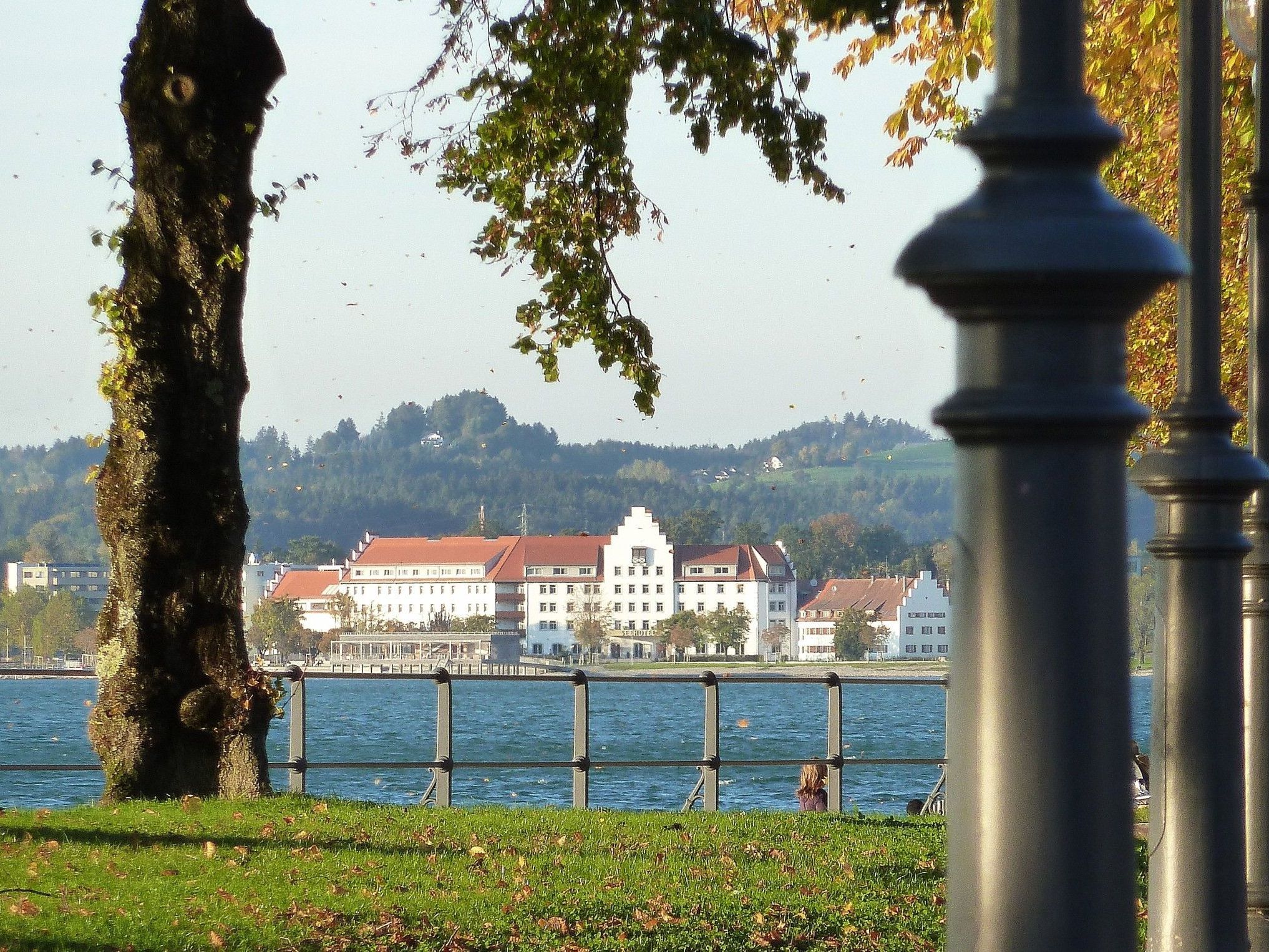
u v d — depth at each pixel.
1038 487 7.61
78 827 37.56
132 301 44.72
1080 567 7.57
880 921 31.53
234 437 46.12
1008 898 7.57
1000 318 7.62
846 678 51.97
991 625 7.66
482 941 27.89
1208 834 14.53
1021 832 7.56
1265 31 19.73
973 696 7.71
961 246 7.52
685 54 46.12
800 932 30.03
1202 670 14.81
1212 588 14.92
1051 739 7.55
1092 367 7.60
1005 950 7.55
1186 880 14.50
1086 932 7.50
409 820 41.34
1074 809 7.52
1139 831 41.59
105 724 44.69
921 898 34.19
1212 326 15.85
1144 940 17.45
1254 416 19.62
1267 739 19.16
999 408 7.55
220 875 32.50
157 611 45.19
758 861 38.00
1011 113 7.88
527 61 50.06
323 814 41.25
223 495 45.75
